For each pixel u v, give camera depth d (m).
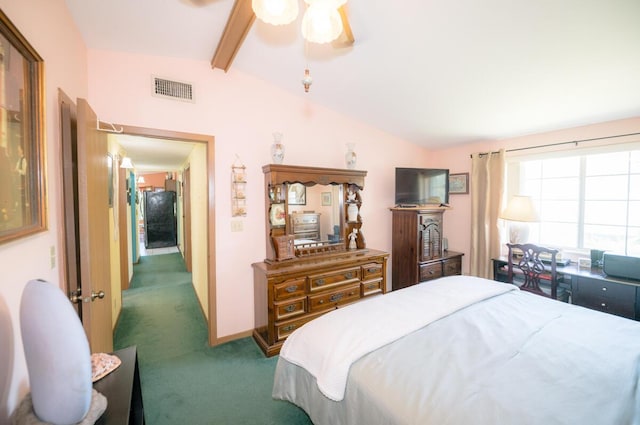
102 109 2.14
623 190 2.79
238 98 2.68
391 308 1.74
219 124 2.60
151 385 2.07
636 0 1.42
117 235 3.48
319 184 3.01
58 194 1.43
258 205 2.82
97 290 1.67
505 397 1.02
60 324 0.77
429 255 3.60
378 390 1.11
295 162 3.04
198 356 2.45
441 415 0.95
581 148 2.94
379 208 3.79
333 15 1.16
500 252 3.52
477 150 3.79
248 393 1.99
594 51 1.82
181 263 6.08
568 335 1.47
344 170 2.99
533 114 2.79
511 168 3.51
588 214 3.01
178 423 1.72
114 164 3.31
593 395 1.04
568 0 1.47
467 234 3.91
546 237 3.30
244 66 2.59
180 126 2.42
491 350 1.33
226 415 1.79
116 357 1.26
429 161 4.29
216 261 2.63
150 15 1.83
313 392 1.40
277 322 2.45
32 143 1.12
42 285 0.79
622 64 1.92
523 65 2.05
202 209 3.12
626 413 0.96
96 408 0.90
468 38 1.86
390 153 3.83
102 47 2.12
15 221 0.98
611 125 2.76
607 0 1.44
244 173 2.73
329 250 3.05
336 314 1.70
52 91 1.37
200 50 2.31
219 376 2.18
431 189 3.69
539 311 1.77
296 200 2.89
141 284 4.55
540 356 1.28
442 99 2.73
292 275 2.50
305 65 2.45
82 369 0.79
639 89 2.20
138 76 2.26
